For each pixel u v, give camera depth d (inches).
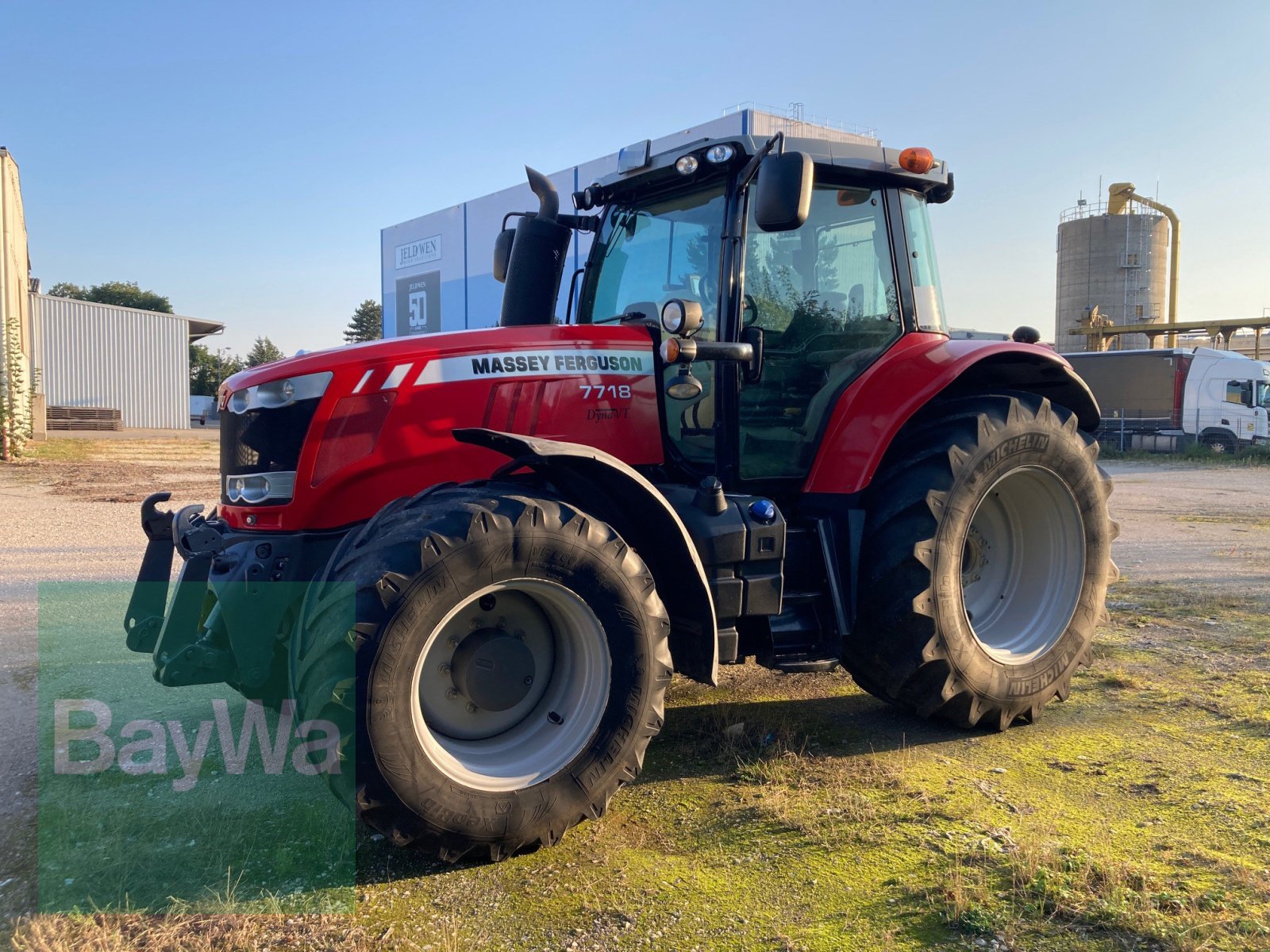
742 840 107.3
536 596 108.0
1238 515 420.8
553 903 93.7
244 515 123.3
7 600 227.9
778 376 145.3
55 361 1302.9
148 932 87.9
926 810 113.9
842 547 140.6
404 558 96.7
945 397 161.6
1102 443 910.4
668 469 141.9
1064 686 149.5
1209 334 1221.7
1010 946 85.3
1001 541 159.3
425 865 102.0
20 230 860.6
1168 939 85.2
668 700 159.8
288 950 85.4
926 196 164.6
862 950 85.1
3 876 99.3
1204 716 147.3
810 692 164.7
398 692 95.2
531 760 106.3
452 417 125.4
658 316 149.0
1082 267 1488.7
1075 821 110.7
